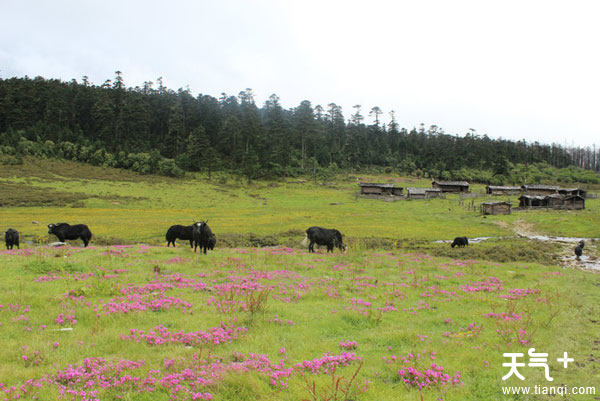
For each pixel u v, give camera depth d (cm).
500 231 5528
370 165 17900
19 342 792
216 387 663
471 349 923
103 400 607
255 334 938
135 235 4528
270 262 2014
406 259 2464
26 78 16412
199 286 1366
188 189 10594
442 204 9394
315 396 644
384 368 802
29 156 11538
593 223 5634
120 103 16062
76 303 1062
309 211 8144
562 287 1738
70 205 7581
